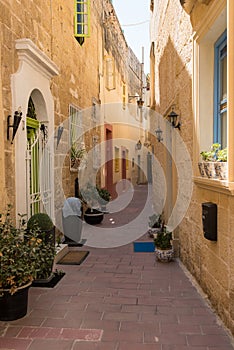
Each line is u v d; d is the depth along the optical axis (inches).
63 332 120.0
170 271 188.4
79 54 327.6
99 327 123.6
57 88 250.5
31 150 199.0
